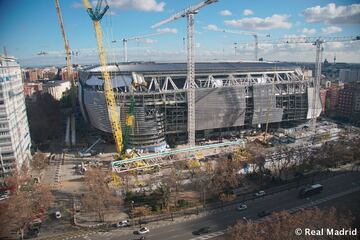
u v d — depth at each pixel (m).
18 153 186.75
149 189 159.50
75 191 167.88
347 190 155.25
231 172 158.25
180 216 136.88
